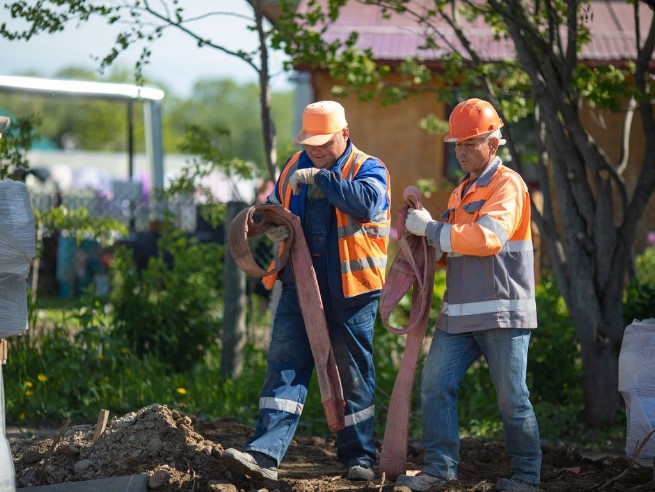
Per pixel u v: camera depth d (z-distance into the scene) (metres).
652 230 21.16
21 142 12.92
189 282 13.81
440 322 7.39
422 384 7.38
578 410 12.12
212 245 14.84
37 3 10.88
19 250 6.57
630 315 12.66
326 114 7.46
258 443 7.28
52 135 109.12
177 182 14.90
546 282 14.52
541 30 13.75
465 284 7.17
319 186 7.29
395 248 19.12
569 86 11.59
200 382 12.31
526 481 7.29
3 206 6.54
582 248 11.80
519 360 7.17
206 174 14.74
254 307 15.64
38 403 11.30
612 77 11.68
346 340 7.70
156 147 25.55
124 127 109.44
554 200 20.61
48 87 14.65
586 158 11.62
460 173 16.89
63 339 12.35
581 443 11.29
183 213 20.83
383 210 7.61
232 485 7.07
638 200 11.69
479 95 13.56
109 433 7.93
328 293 7.63
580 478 8.41
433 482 7.24
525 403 7.22
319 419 11.25
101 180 44.38
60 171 44.78
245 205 12.87
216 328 13.72
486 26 19.75
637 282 13.37
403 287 7.57
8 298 6.66
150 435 7.79
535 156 14.09
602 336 11.73
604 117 21.66
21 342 12.27
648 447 7.68
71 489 7.05
